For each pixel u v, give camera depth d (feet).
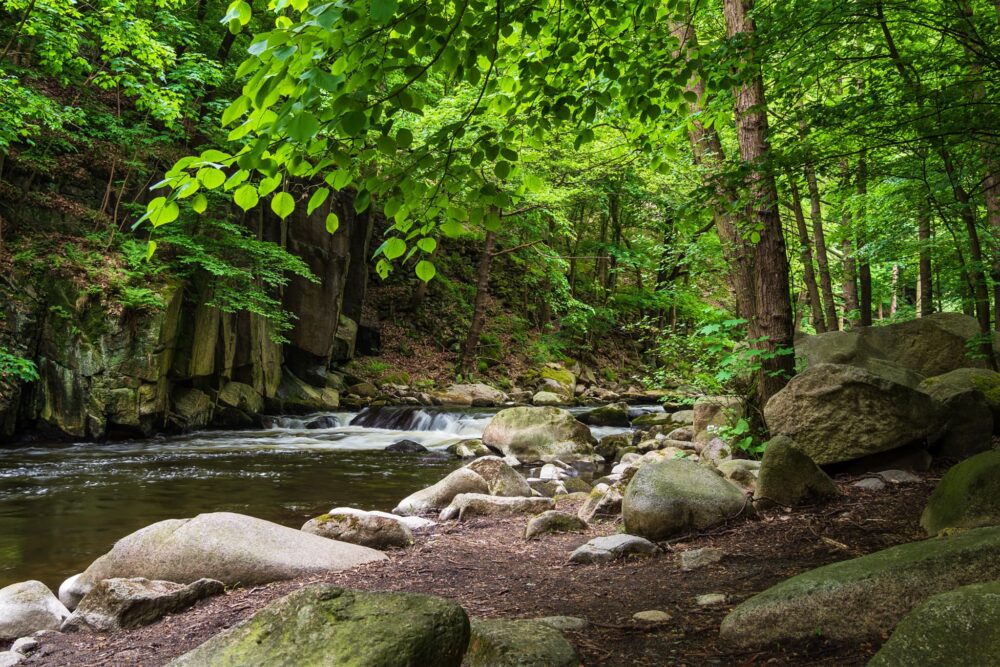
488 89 11.78
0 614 13.65
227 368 54.85
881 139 18.84
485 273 80.28
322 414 61.52
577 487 30.60
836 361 30.01
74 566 19.17
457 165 10.23
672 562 15.44
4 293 42.09
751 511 18.02
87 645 12.77
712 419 35.27
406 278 88.99
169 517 24.76
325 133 9.09
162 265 47.32
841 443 21.43
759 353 23.86
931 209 27.30
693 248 35.96
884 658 7.45
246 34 56.24
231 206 56.59
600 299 96.94
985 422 22.38
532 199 59.16
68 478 32.22
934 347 33.96
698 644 10.31
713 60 15.75
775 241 25.03
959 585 9.53
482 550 18.43
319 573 16.29
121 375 43.98
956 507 14.55
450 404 71.92
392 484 32.55
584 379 89.71
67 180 49.32
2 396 40.88
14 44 47.39
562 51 11.58
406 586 14.96
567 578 14.98
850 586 9.95
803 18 15.25
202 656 7.84
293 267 55.11
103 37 39.81
